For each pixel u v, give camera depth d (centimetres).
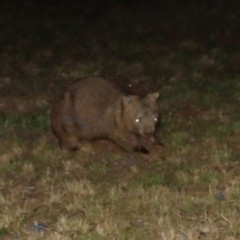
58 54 1788
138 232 805
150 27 1952
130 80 1536
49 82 1549
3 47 1873
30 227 838
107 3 2197
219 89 1402
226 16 1994
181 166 1020
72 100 1092
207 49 1745
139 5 2158
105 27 1989
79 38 1911
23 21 2097
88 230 814
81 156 1074
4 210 880
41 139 1162
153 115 1023
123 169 1020
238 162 1026
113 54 1747
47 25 2047
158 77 1548
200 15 2020
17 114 1311
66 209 883
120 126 1044
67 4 2223
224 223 820
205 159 1043
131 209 868
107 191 929
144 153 1066
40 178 1002
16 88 1509
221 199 887
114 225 816
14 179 1004
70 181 974
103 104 1062
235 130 1152
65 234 809
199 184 946
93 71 1608
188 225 817
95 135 1080
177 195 901
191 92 1378
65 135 1098
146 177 975
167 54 1694
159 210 862
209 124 1204
